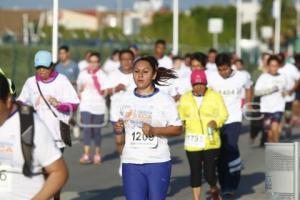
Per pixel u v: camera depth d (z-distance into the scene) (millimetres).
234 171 17812
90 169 22016
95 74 22938
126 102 12414
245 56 69688
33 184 8680
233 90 18062
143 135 12234
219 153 17828
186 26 96875
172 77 13078
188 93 16172
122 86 20688
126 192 12328
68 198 17484
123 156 12406
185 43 94812
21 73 37531
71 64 26484
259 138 30453
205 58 18500
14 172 8648
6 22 108375
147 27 99500
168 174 12359
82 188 18828
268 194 12945
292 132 32500
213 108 15984
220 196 16344
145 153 12203
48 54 15766
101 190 18594
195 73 16016
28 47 37969
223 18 106188
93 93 22953
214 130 15984
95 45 54188
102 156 24891
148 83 12406
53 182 8586
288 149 12703
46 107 15734
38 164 8641
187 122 16016
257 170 22000
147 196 12344
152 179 12234
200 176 16078
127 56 20797
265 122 25469
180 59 28906
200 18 103938
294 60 30688
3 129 8562
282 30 113875
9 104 8547
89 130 23125
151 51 49188
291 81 28984
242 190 18797
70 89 15883
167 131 12227
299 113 34125
